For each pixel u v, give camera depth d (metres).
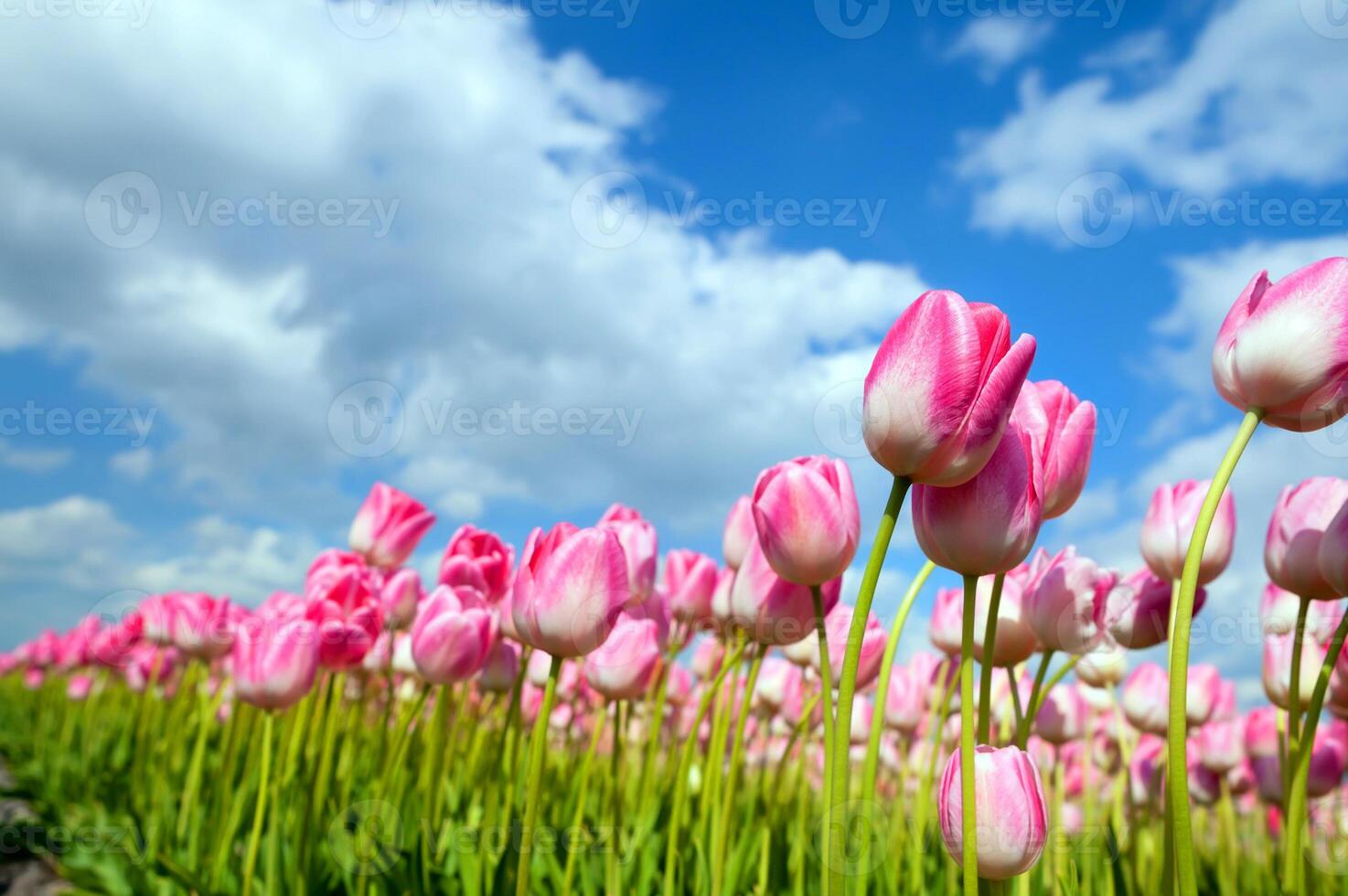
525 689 1.25
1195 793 0.99
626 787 1.07
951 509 0.42
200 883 0.78
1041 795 0.41
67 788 1.45
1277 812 1.17
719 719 0.73
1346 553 0.48
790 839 0.86
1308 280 0.42
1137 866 0.71
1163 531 0.60
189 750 1.45
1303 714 0.64
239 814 0.83
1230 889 0.83
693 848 0.72
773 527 0.50
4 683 3.93
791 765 1.32
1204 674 0.83
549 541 0.55
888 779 1.36
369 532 1.13
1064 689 0.82
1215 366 0.45
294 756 0.90
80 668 2.77
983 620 0.67
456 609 0.78
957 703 0.85
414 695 1.37
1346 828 0.86
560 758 1.20
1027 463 0.42
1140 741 1.03
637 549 0.82
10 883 1.10
